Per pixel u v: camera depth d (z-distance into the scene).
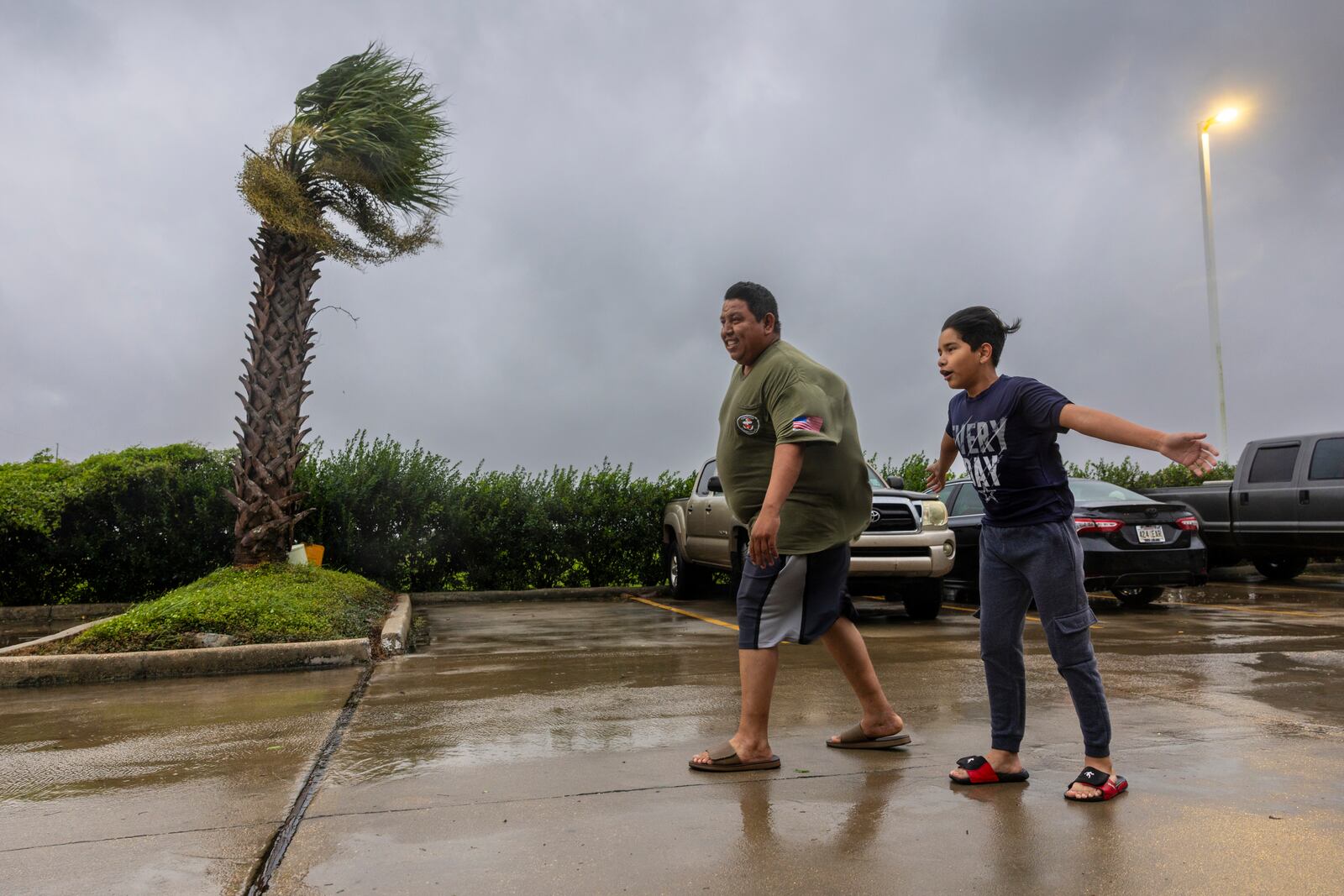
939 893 2.19
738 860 2.41
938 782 3.14
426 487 12.49
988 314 3.19
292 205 9.12
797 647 6.58
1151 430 2.64
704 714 4.36
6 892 2.27
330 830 2.69
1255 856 2.40
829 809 2.84
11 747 3.97
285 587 8.04
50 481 11.45
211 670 6.08
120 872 2.39
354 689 5.27
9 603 11.24
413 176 10.07
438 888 2.25
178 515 11.63
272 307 9.46
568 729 4.05
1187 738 3.72
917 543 8.44
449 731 4.03
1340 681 5.05
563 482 13.38
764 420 3.44
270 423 9.36
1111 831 2.60
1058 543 2.99
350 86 9.79
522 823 2.73
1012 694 3.12
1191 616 8.62
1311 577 13.81
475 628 8.73
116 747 3.91
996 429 3.05
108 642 6.34
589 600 12.12
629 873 2.33
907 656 6.12
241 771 3.40
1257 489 12.09
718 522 10.07
